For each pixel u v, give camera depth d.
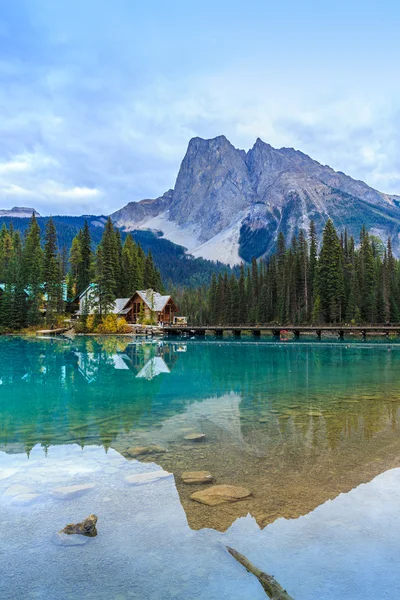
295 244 110.31
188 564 6.48
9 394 21.77
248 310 109.31
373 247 114.50
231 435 13.57
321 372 30.48
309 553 6.75
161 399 20.28
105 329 78.56
